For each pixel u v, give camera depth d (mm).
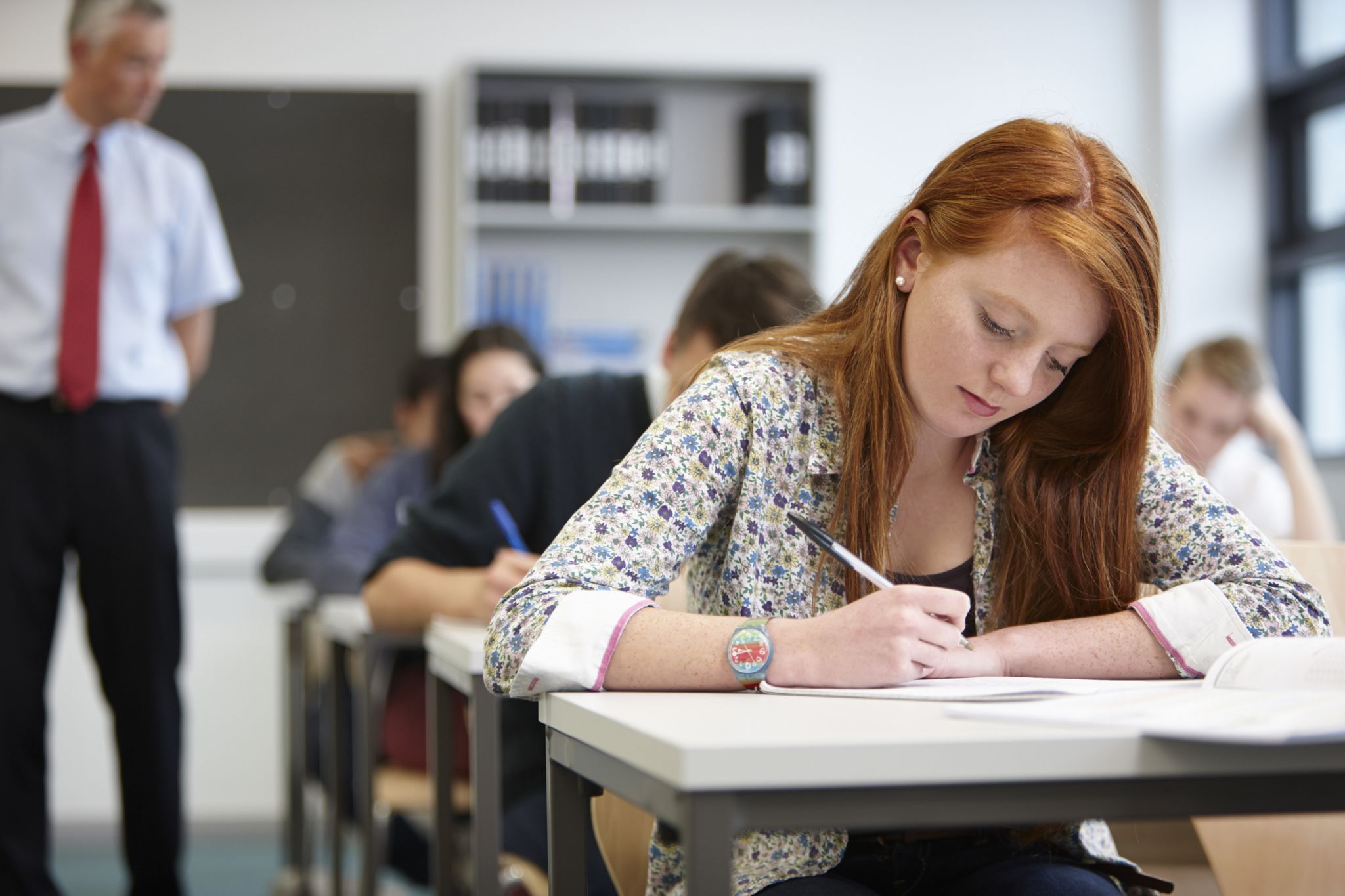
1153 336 1105
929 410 1095
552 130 4273
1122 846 1355
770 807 662
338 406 4371
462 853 2150
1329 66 4309
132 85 2801
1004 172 1060
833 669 923
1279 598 1099
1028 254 1034
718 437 1101
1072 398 1162
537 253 4422
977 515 1194
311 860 3240
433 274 4418
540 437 1965
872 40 4551
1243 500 3605
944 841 1104
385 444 3922
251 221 4355
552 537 1939
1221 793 712
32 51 4270
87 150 2830
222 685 4293
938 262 1078
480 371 2750
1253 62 4621
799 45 4523
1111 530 1180
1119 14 4629
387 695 2357
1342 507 4316
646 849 1236
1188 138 4594
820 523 1147
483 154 4262
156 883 2814
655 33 4484
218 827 4289
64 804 4234
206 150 4340
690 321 1664
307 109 4375
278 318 4359
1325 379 4500
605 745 783
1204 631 1064
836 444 1144
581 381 2006
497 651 981
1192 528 1186
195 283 3039
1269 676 917
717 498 1099
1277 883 1271
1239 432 3623
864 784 664
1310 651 921
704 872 649
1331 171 4461
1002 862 1064
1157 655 1065
